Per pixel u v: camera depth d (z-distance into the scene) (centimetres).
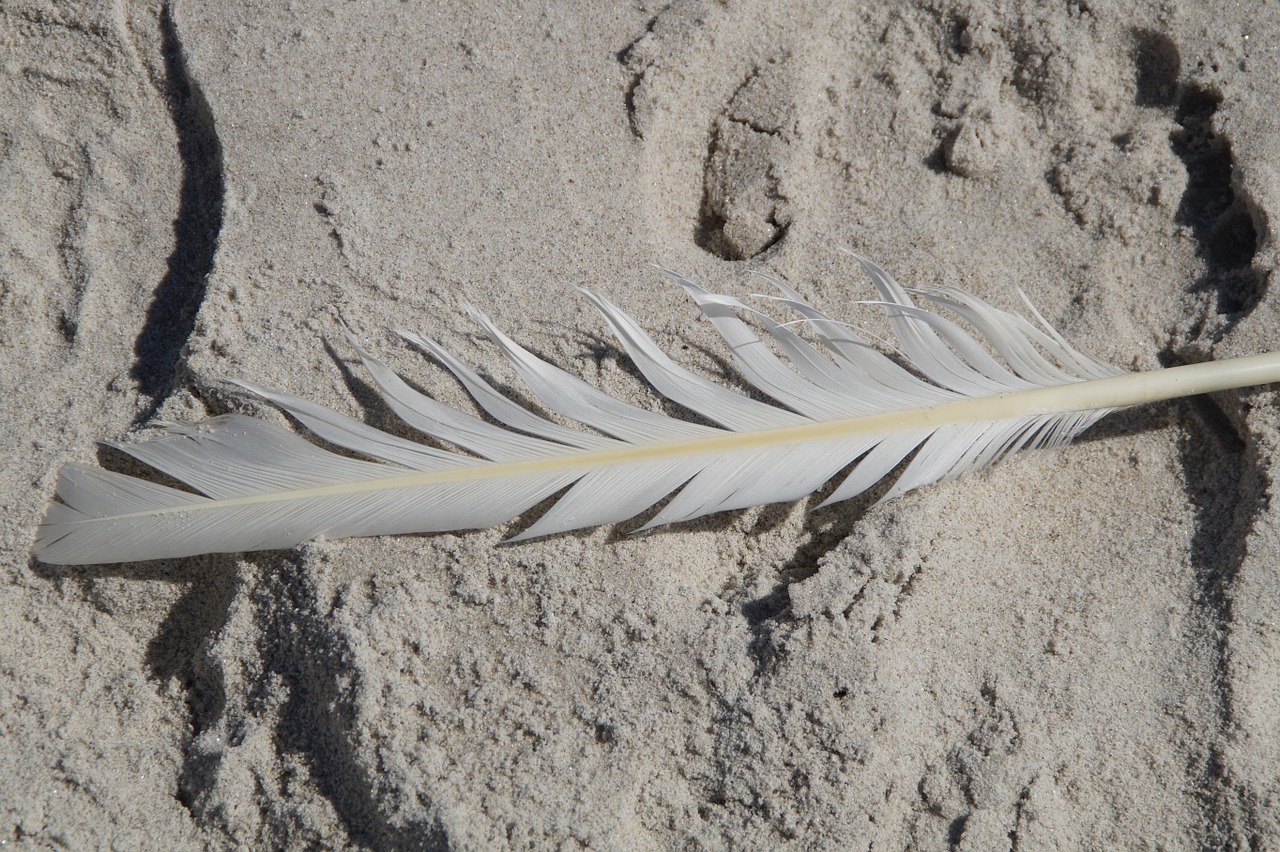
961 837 57
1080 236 61
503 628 58
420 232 61
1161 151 61
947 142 62
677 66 62
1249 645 58
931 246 62
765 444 58
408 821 57
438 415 59
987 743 58
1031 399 59
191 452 58
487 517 58
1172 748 58
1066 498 60
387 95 62
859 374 59
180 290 61
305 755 58
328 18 63
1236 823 57
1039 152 62
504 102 62
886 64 63
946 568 59
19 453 59
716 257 62
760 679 58
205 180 62
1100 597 59
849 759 57
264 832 58
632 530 59
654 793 57
